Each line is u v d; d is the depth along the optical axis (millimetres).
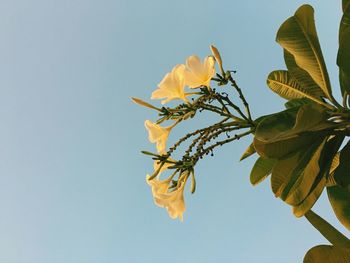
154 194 747
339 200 829
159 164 735
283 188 701
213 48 724
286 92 833
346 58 640
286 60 719
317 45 655
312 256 662
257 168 815
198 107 722
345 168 688
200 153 706
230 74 721
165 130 762
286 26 649
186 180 734
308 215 775
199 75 742
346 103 671
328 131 660
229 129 702
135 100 769
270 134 637
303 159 683
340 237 756
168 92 770
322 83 680
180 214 747
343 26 657
